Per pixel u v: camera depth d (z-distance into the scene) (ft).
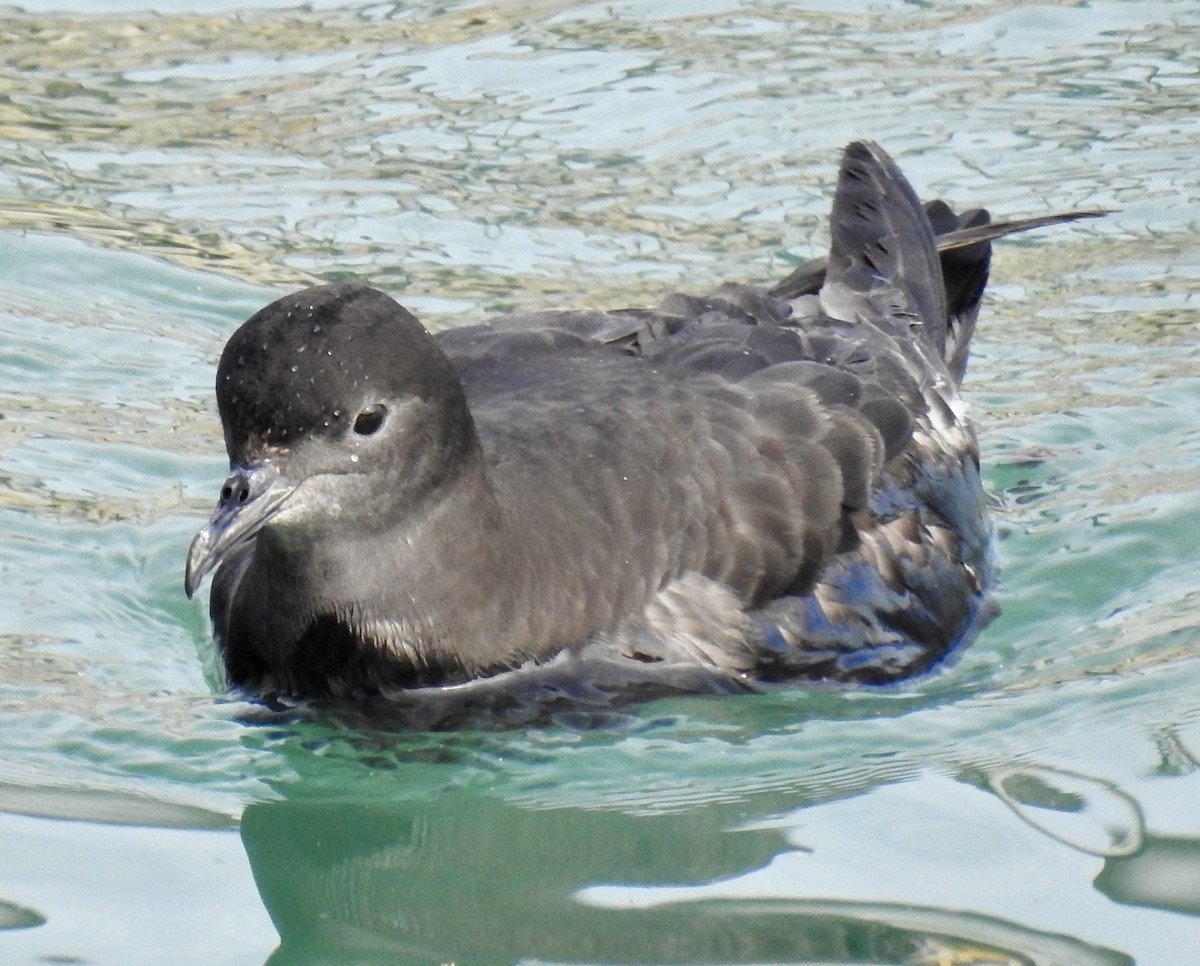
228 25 61.41
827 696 39.63
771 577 39.27
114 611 42.52
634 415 39.50
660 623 38.63
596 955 31.91
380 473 36.76
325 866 35.06
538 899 33.81
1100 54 60.59
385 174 55.52
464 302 50.47
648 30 61.46
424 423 36.83
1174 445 47.67
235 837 35.27
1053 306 52.21
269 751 38.22
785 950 31.81
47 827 35.19
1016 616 42.78
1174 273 52.85
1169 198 54.90
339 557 37.42
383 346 36.29
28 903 32.86
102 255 52.65
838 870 34.06
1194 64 60.08
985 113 57.93
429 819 36.55
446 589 37.88
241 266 52.19
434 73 59.57
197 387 49.39
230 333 50.62
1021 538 44.93
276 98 58.39
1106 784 36.29
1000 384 49.80
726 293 44.24
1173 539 44.57
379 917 33.42
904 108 58.13
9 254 52.60
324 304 36.19
